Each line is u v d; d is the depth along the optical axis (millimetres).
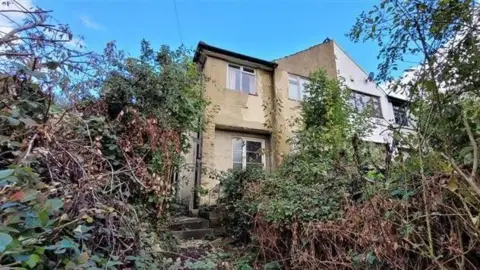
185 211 6629
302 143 6359
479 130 2096
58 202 1364
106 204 2066
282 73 10039
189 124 4809
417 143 2396
